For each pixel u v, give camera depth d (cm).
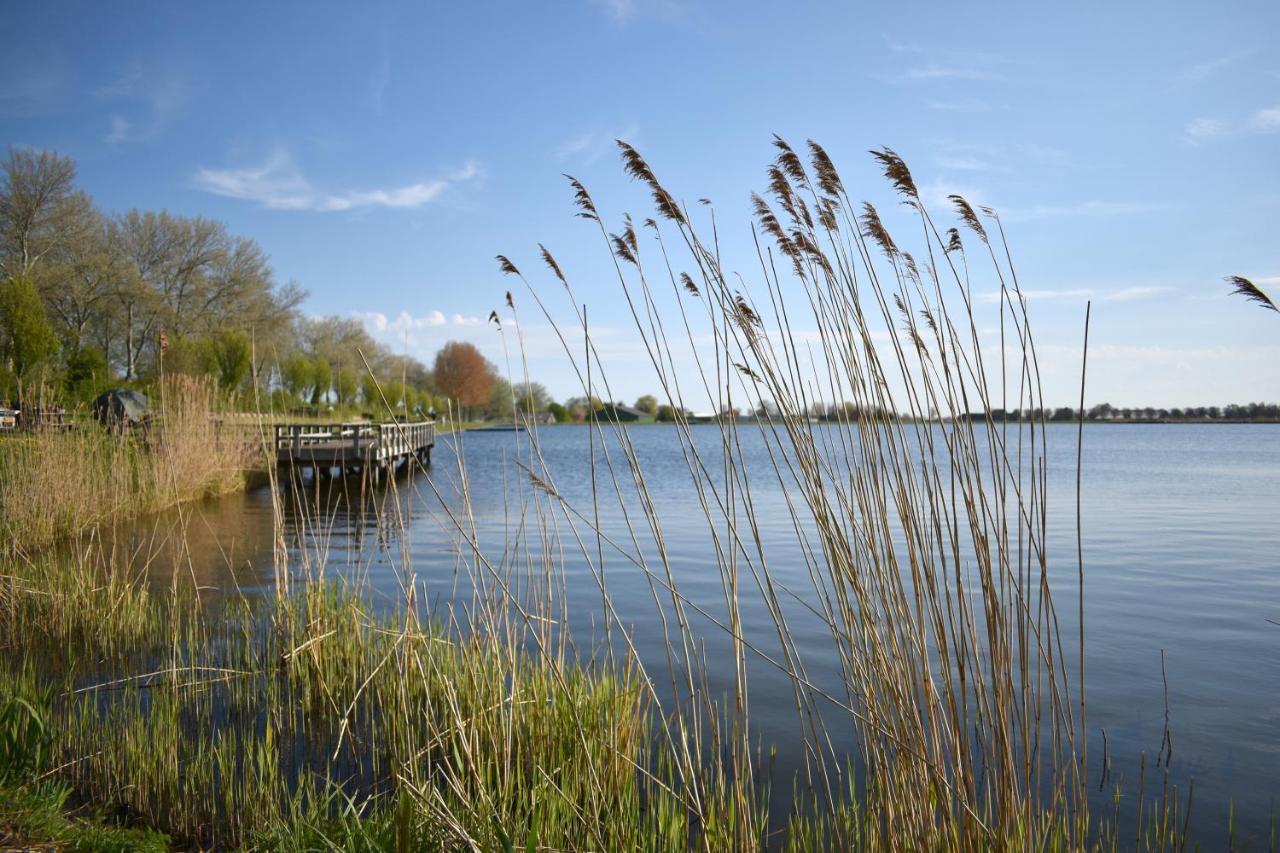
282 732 529
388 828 339
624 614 911
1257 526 1644
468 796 367
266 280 4922
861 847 372
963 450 292
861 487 310
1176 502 2103
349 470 2628
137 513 1475
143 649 701
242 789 444
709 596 1014
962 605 289
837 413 312
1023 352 289
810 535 1507
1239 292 238
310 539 1434
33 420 1255
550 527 1598
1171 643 797
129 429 1577
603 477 3080
